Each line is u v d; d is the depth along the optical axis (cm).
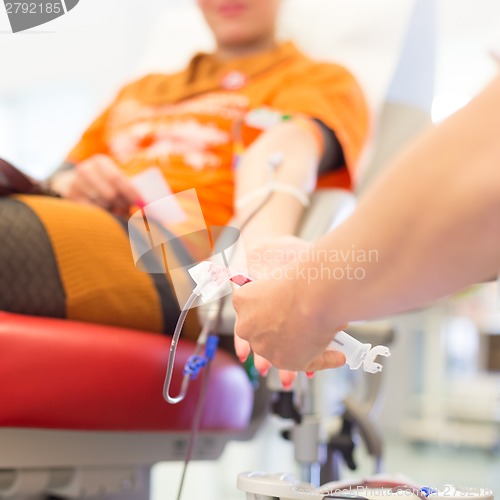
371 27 157
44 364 77
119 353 83
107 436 87
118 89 157
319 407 100
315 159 115
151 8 313
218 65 152
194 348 94
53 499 90
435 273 45
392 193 45
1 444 77
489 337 446
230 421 100
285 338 56
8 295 79
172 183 130
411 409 431
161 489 231
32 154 477
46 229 83
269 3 150
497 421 418
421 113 157
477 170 41
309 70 141
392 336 121
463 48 420
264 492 69
